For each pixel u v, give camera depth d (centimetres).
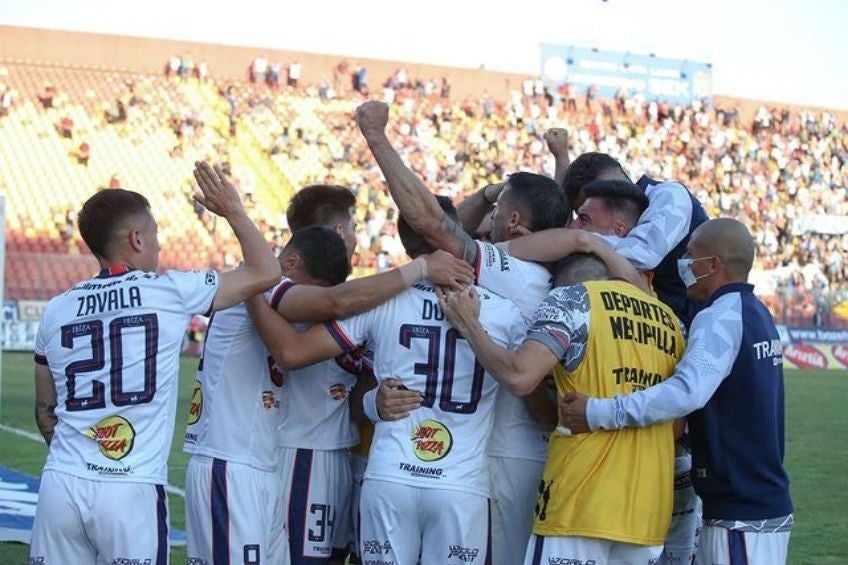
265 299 433
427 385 416
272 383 452
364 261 3034
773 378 409
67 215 3061
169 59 3675
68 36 3584
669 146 4222
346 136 3675
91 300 407
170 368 407
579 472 394
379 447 419
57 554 395
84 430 398
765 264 3662
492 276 427
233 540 436
